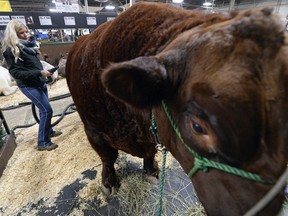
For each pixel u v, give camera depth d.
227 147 0.69
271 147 0.67
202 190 0.92
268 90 0.65
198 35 0.87
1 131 3.19
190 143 0.86
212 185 0.85
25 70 2.83
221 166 0.78
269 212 0.75
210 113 0.70
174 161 2.69
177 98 0.89
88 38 1.83
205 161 0.83
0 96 6.30
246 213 0.77
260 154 0.69
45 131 3.18
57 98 4.25
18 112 5.02
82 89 1.70
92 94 1.62
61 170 2.77
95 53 1.57
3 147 3.03
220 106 0.67
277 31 0.67
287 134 0.66
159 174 2.44
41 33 11.38
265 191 0.73
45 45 8.09
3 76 6.25
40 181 2.62
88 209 2.17
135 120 1.46
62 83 6.91
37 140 3.58
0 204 2.34
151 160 2.32
